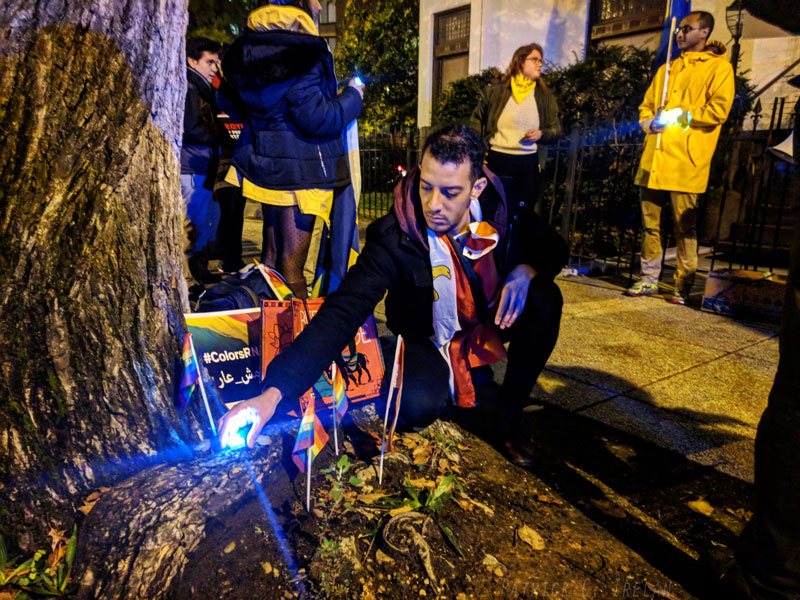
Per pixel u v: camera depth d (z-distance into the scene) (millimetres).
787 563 1444
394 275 1988
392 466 2074
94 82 1613
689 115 4348
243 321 2152
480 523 1899
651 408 2904
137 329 1797
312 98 2625
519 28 9273
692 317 4457
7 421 1573
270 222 3066
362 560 1666
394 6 13086
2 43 1494
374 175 8859
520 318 2178
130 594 1450
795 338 1385
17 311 1583
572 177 5957
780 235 5887
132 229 1770
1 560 1491
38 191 1597
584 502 2113
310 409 1718
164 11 1733
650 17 7914
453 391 2238
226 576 1546
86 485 1693
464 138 1727
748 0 3275
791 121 5785
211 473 1727
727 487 2250
